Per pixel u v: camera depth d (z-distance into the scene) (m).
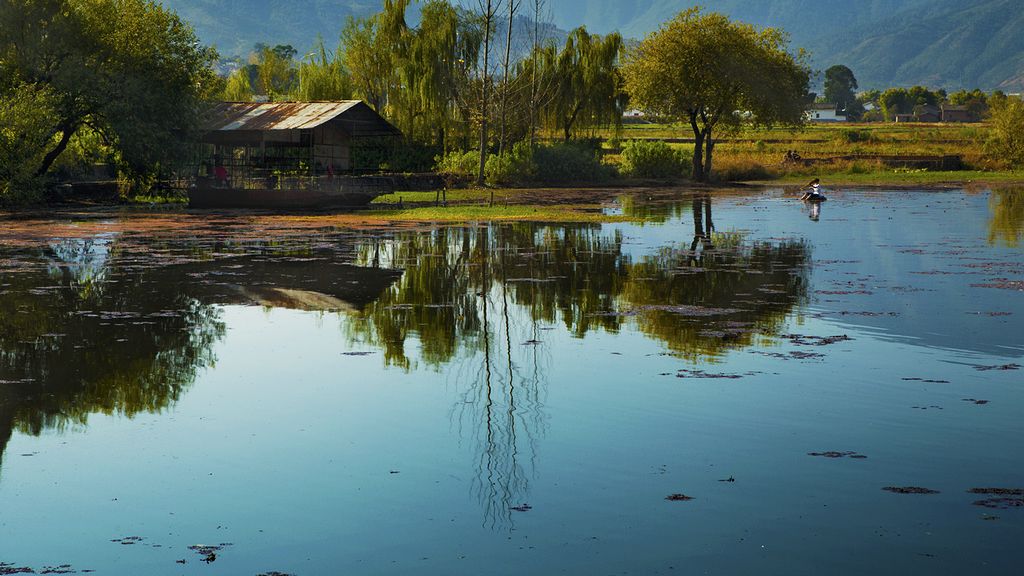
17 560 6.31
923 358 11.97
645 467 7.95
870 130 131.00
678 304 16.28
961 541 6.46
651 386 10.59
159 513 7.08
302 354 12.32
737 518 6.88
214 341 13.16
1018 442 8.55
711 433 8.85
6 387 10.66
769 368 11.44
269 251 24.58
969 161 84.88
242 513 7.07
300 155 47.88
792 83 70.69
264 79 86.44
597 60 67.94
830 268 21.27
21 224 32.91
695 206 44.66
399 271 20.69
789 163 82.12
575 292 17.69
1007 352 12.29
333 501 7.27
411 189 52.56
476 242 27.23
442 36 58.72
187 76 43.75
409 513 7.03
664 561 6.21
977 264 21.98
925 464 7.99
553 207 43.47
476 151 59.59
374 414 9.55
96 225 32.72
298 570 6.13
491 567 6.14
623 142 82.44
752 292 17.62
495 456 8.23
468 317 15.04
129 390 10.53
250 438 8.83
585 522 6.84
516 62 64.62
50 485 7.65
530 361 11.88
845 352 12.33
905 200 49.44
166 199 47.03
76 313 15.34
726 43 67.69
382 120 47.91
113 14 42.38
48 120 39.50
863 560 6.20
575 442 8.62
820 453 8.27
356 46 60.88
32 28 40.22
